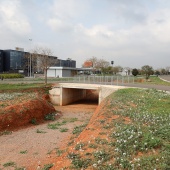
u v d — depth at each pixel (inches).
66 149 437.7
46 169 344.5
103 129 431.2
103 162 292.2
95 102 1579.7
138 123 429.1
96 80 1581.0
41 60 1769.2
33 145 567.5
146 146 312.0
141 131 371.6
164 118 457.4
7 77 2244.1
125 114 515.5
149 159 274.8
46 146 557.9
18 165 438.0
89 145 360.2
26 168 414.0
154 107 586.9
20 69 3486.7
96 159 304.5
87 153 331.9
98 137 388.8
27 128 738.2
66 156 358.0
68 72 2760.8
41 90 1391.5
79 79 1685.5
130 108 578.6
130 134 360.8
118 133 377.4
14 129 709.3
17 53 3506.4
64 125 797.9
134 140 333.4
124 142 330.0
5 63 3503.9
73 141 490.6
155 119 449.7
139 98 726.5
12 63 3481.8
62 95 1390.3
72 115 1012.5
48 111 946.7
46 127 763.4
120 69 3312.0
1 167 431.2
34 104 869.8
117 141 341.4
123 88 1075.9
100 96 1251.8
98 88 1266.0
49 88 1416.1
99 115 553.6
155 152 296.4
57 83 1489.9
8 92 1302.9
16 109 779.4
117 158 289.6
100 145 352.2
